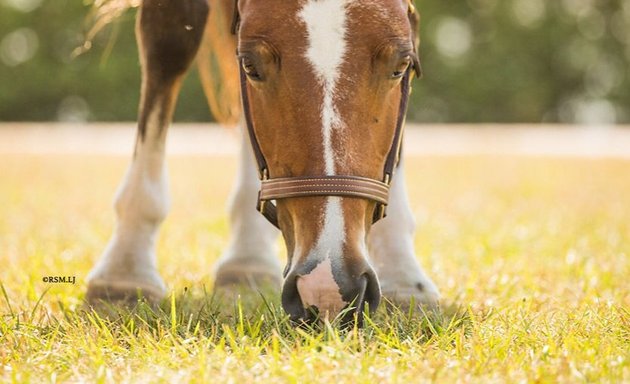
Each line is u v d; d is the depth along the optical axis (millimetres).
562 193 14117
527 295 5855
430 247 8125
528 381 3791
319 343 4105
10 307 5109
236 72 6211
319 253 4188
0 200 12672
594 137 36312
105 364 4137
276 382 3771
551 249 7910
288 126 4301
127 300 5602
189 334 4555
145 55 5824
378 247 5594
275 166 4402
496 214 11109
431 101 44438
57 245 8086
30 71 41156
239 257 6449
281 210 4500
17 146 28188
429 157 23016
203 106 39562
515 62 45062
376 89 4309
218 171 18781
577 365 3967
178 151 25734
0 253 7543
